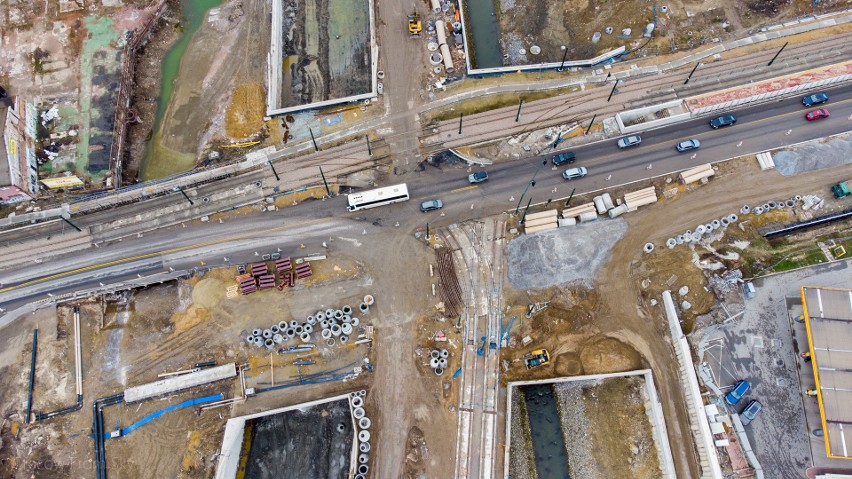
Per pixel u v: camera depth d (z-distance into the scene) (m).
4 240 63.19
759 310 54.88
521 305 58.12
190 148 69.19
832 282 55.44
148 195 65.25
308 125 68.50
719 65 67.75
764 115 64.56
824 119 63.75
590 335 56.75
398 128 67.50
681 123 65.12
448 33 73.38
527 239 59.91
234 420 53.66
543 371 55.72
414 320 58.12
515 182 63.62
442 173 64.69
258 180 65.50
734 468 50.12
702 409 51.53
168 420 54.59
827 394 48.91
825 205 59.59
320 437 55.94
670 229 59.81
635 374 55.03
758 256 57.16
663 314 56.81
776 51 68.00
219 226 63.34
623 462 53.34
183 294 60.16
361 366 56.44
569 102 67.25
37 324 58.59
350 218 63.16
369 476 52.78
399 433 54.09
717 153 63.09
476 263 60.03
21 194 63.41
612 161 63.72
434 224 62.19
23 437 54.00
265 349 57.28
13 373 56.50
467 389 55.25
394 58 71.81
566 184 63.00
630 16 71.31
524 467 54.22
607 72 68.62
